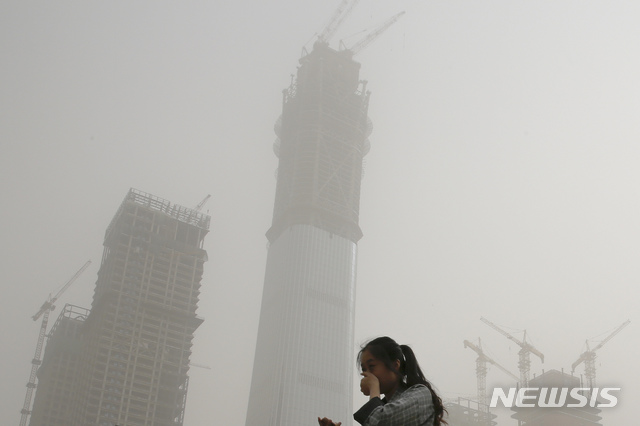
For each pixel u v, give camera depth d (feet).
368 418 18.10
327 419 19.16
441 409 18.83
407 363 19.83
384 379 19.56
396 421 17.90
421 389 18.75
